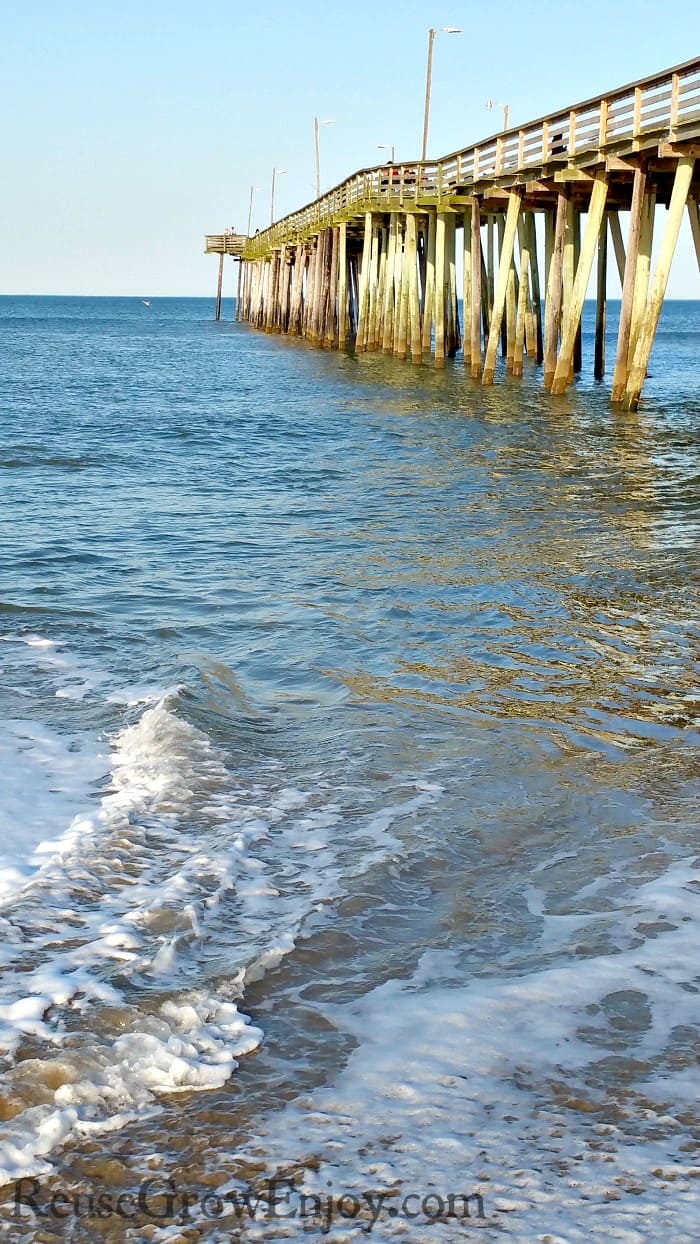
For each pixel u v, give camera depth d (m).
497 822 5.21
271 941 4.11
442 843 4.99
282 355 50.22
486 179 28.70
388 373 36.78
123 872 4.66
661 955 4.03
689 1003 3.71
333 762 5.93
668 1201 2.83
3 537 12.05
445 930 4.24
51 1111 3.17
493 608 9.12
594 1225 2.76
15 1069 3.34
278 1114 3.19
